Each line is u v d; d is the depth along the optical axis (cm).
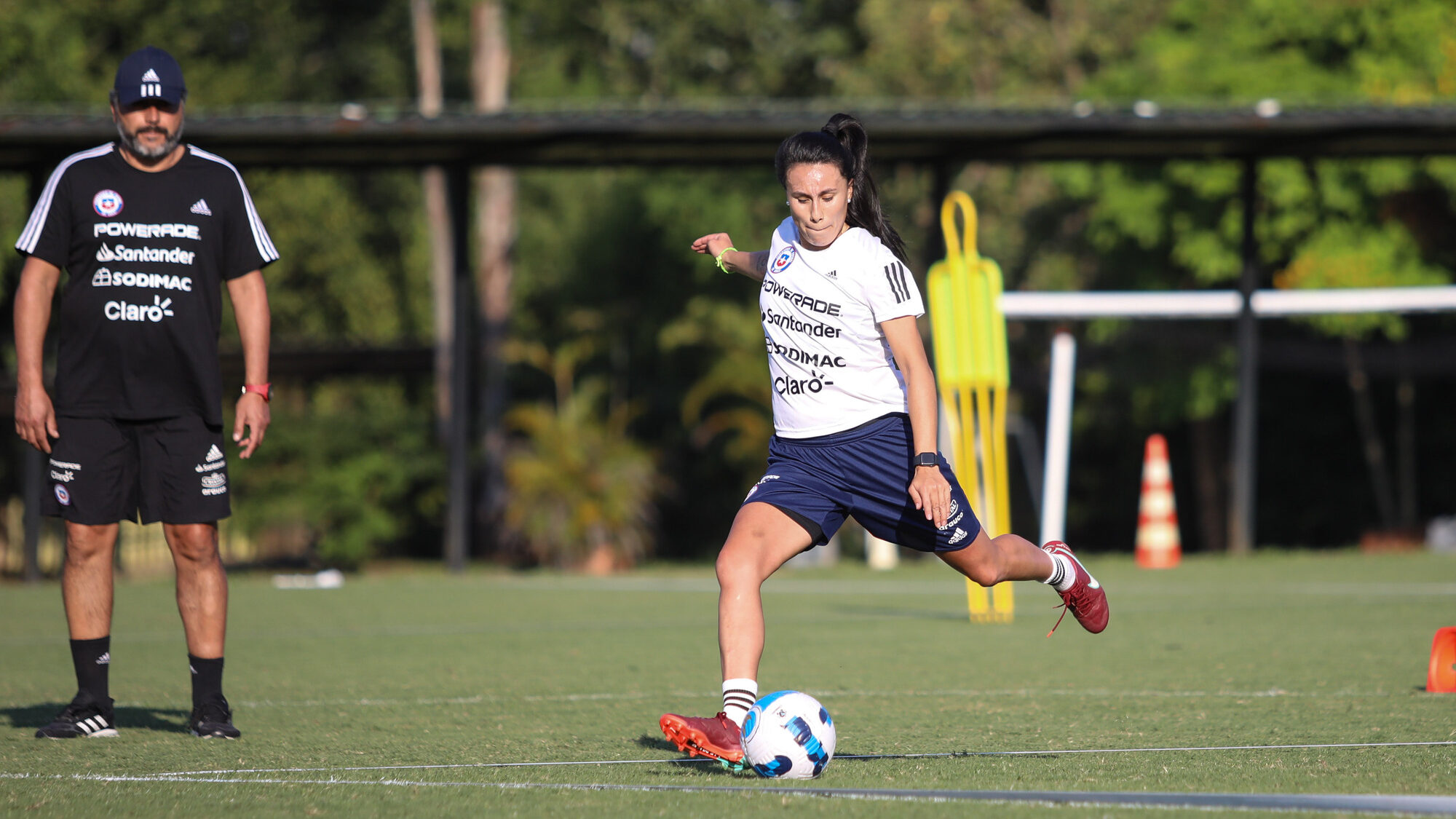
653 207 9700
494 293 9150
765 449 8750
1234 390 8219
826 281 1448
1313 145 5747
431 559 9031
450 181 5678
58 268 1702
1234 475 6044
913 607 3778
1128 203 7800
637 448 6981
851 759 1488
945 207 3161
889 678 2259
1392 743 1565
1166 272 8394
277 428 6875
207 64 9825
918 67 9575
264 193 9269
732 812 1205
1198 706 1895
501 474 8638
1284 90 7581
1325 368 8625
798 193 1427
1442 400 9225
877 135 5406
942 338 3144
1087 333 8800
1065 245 9769
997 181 9675
